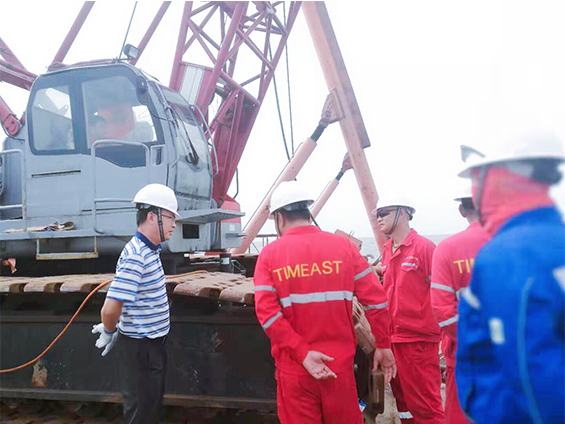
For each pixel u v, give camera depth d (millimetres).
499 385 1031
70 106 4305
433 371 3035
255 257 7211
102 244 3980
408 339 3020
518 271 967
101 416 3541
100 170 4188
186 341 3326
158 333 2504
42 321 3465
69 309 3541
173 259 4449
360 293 2273
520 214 1068
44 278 3404
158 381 2506
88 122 4266
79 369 3402
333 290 2139
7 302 3652
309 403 2133
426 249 3021
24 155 4406
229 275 3916
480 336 1112
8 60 6410
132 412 2463
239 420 3439
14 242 4238
